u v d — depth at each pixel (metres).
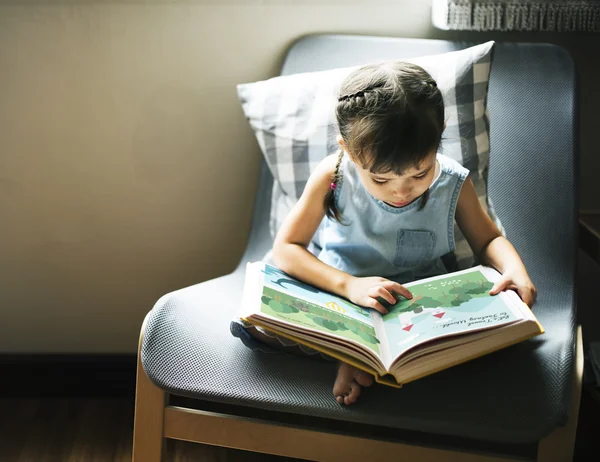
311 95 1.49
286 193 1.50
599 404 1.57
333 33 1.66
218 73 1.68
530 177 1.49
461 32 1.67
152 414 1.24
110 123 1.70
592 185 1.76
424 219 1.33
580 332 1.25
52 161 1.72
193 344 1.21
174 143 1.72
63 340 1.86
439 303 1.21
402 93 1.14
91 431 1.71
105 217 1.77
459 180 1.33
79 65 1.65
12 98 1.67
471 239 1.38
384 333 1.17
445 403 1.12
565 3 1.56
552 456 1.14
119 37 1.64
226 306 1.32
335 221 1.35
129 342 1.86
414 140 1.13
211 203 1.77
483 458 1.17
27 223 1.76
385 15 1.65
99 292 1.82
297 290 1.24
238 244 1.81
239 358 1.20
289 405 1.14
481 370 1.15
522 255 1.43
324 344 1.12
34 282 1.81
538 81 1.55
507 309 1.17
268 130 1.50
